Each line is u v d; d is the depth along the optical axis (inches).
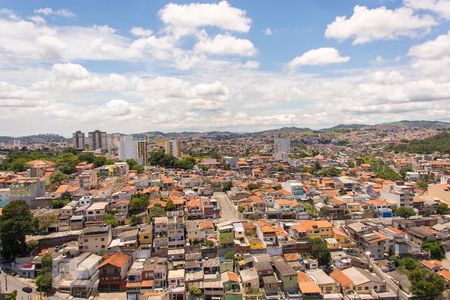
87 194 6205.7
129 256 4008.4
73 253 4151.1
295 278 3508.9
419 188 7642.7
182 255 4126.5
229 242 4350.4
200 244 4399.6
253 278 3540.8
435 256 4397.1
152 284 3521.2
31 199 5895.7
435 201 6240.2
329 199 6195.9
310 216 5674.2
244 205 5831.7
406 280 3607.3
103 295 3558.1
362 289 3506.4
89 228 4379.9
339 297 3405.5
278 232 4630.9
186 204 5816.9
